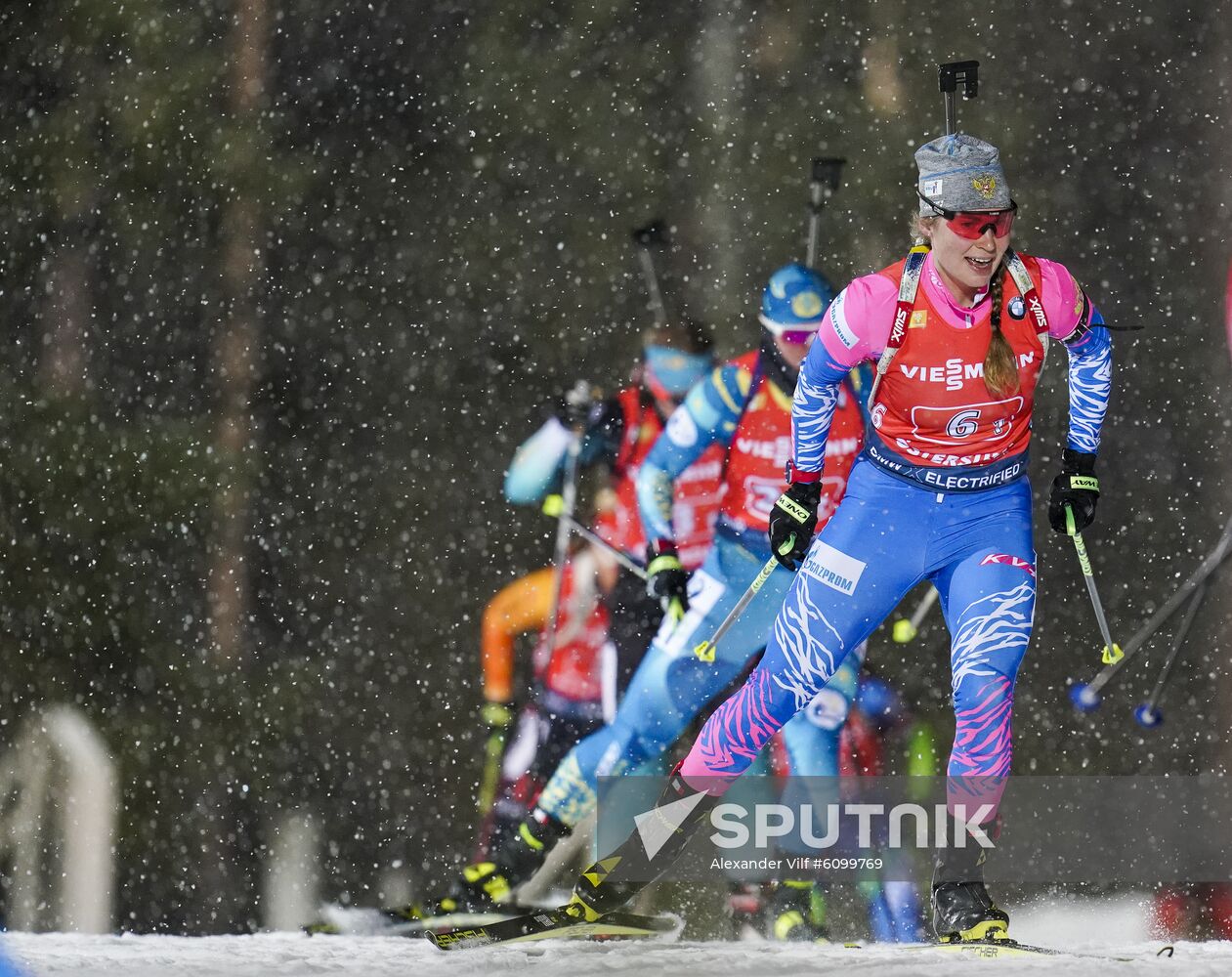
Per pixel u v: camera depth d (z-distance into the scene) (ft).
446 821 139.13
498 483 156.87
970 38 165.68
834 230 160.76
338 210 164.55
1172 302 158.20
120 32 165.68
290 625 149.89
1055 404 144.46
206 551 150.41
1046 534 141.28
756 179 163.53
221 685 143.74
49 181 163.12
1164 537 143.13
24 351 159.02
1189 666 131.95
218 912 135.44
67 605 147.13
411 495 156.56
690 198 164.04
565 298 163.32
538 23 169.89
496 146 167.22
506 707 79.20
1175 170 162.40
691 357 71.31
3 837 138.31
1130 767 128.88
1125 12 164.96
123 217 162.40
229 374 158.81
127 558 149.07
